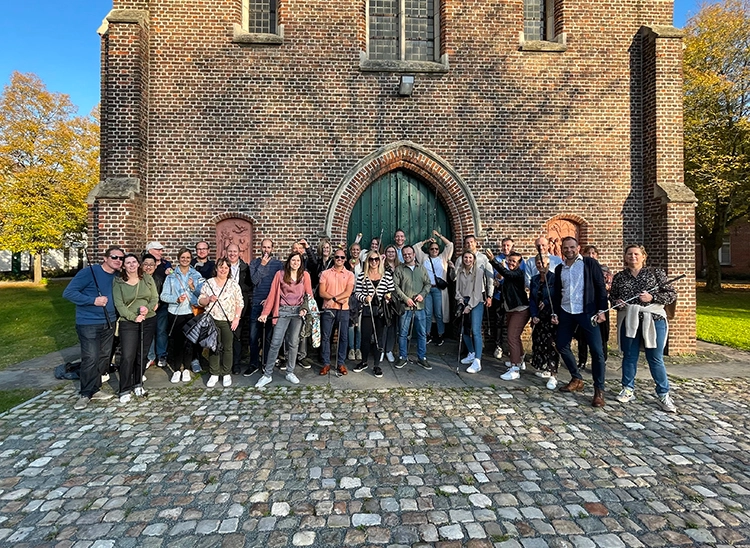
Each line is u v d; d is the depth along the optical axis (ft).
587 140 28.17
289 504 10.05
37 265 86.79
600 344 16.65
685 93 56.70
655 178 27.17
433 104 27.63
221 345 18.99
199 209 26.20
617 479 11.18
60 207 81.30
